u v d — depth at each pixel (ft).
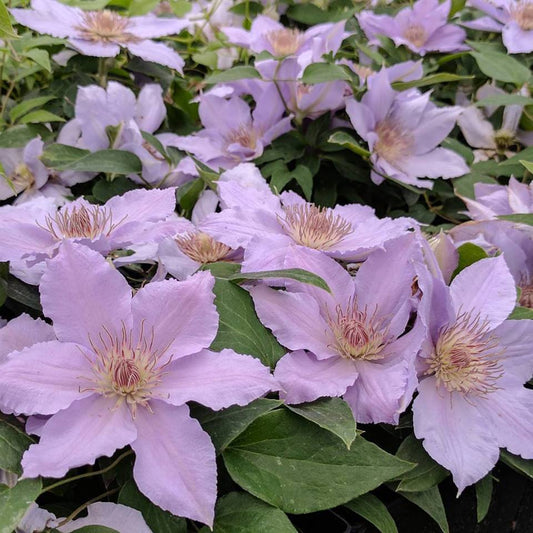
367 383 1.12
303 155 1.94
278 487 1.01
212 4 2.64
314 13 2.53
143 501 0.99
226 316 1.13
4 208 1.28
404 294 1.18
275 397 1.14
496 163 1.96
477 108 2.16
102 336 1.04
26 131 1.80
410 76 1.97
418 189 1.96
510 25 2.19
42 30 1.85
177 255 1.29
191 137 1.98
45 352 0.99
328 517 1.23
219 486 1.11
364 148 1.92
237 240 1.25
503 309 1.21
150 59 1.95
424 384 1.16
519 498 1.44
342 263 1.32
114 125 1.79
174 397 0.98
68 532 0.98
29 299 1.24
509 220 1.39
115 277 1.05
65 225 1.23
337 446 1.03
